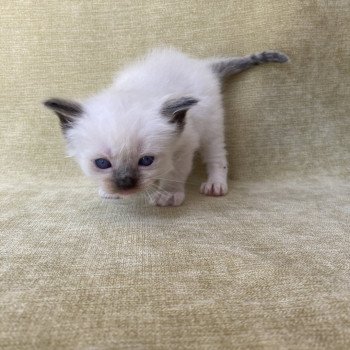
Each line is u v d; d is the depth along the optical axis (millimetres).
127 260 143
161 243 158
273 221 182
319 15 244
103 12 263
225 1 257
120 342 101
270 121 258
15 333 104
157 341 102
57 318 110
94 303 117
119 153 181
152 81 227
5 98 270
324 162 257
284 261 141
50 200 221
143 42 266
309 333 104
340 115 255
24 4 261
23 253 149
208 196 233
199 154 266
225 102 266
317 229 171
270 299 118
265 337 102
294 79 253
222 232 169
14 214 196
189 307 115
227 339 102
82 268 137
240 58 253
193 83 238
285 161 260
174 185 221
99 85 269
